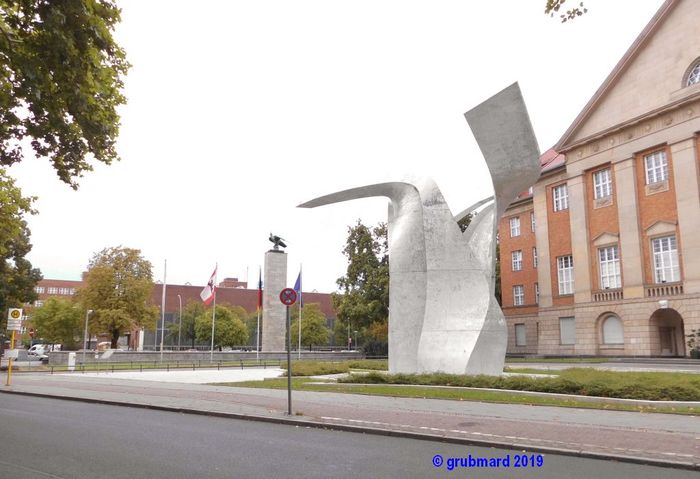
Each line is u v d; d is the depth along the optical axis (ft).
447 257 69.00
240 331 256.52
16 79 38.19
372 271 157.89
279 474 24.63
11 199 85.61
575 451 29.45
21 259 162.71
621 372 64.90
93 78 38.83
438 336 66.80
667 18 135.44
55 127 40.24
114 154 46.78
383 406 47.34
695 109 127.54
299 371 90.38
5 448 30.48
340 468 25.93
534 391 54.70
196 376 90.89
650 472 25.86
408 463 27.30
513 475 25.14
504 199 68.64
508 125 63.16
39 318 239.91
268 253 165.17
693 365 106.63
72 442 32.42
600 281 151.43
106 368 117.08
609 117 149.18
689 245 126.52
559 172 169.48
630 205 141.59
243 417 43.21
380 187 74.18
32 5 34.22
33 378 88.94
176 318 311.47
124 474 24.54
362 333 212.84
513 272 196.65
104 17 38.29
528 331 188.03
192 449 30.40
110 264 193.16
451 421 39.32
